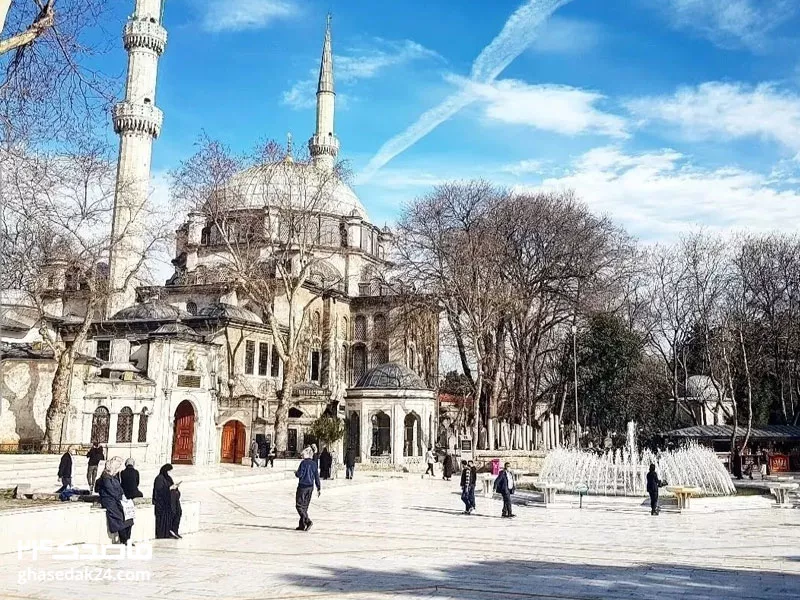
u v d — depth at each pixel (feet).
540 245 192.85
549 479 127.54
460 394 254.27
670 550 57.93
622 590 39.65
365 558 50.37
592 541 62.95
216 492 108.17
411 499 105.81
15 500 61.26
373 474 153.38
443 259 192.03
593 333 202.69
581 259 191.11
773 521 82.12
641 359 209.56
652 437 203.41
